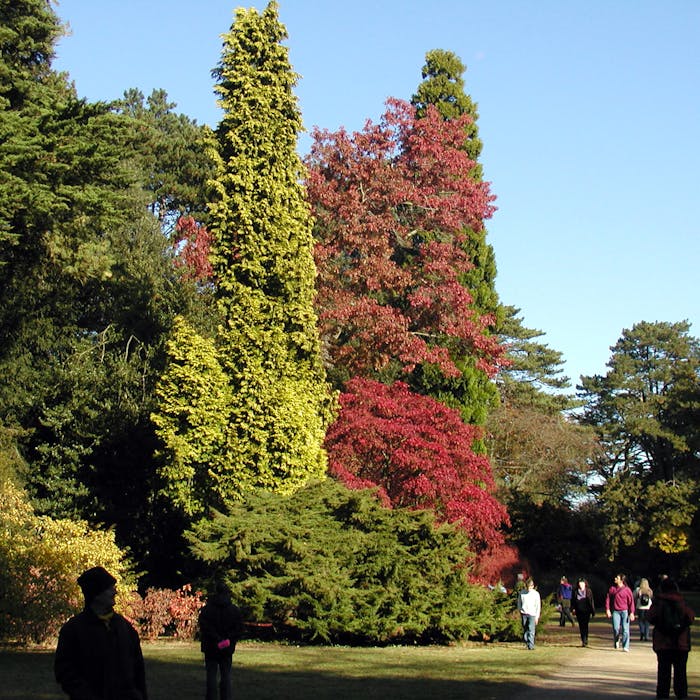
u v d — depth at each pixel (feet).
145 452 92.02
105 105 64.49
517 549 124.47
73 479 93.91
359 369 97.45
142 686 20.36
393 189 99.04
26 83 70.49
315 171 99.14
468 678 46.14
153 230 123.34
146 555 84.74
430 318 100.32
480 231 113.50
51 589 58.80
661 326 231.50
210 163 147.74
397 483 88.12
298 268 79.71
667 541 161.58
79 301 113.29
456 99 122.72
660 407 204.23
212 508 67.41
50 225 61.93
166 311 108.99
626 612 66.33
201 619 35.70
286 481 72.43
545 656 59.41
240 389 74.59
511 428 156.35
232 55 83.20
